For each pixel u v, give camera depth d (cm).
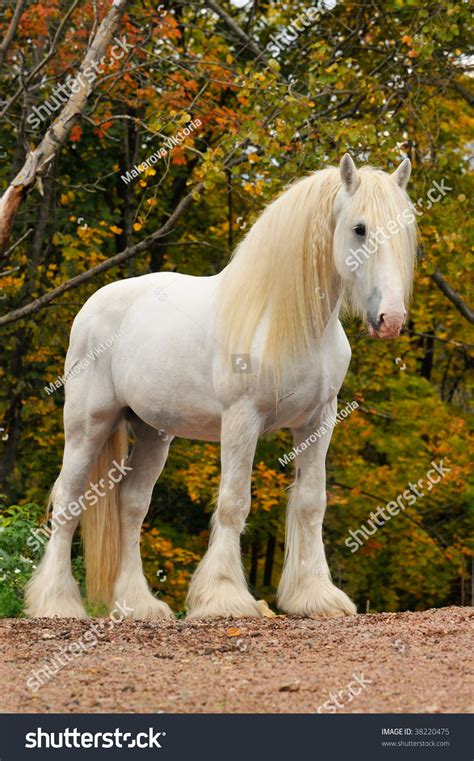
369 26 1369
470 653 492
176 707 422
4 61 1149
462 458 1523
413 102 1257
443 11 1141
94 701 434
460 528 1664
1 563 779
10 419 1438
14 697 445
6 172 1420
